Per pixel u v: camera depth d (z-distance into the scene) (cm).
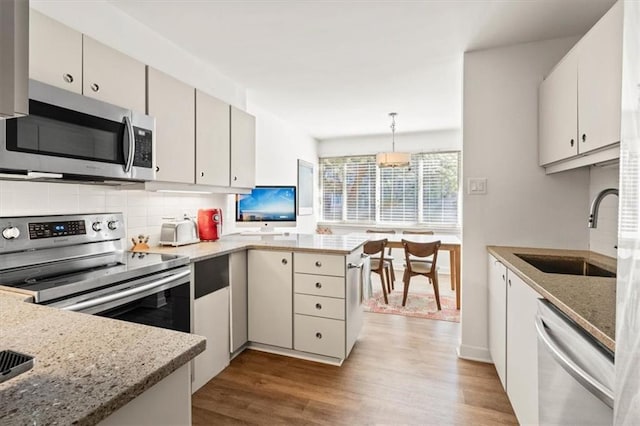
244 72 299
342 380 214
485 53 246
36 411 50
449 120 472
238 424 172
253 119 309
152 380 61
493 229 244
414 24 217
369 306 370
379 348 263
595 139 153
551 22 211
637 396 55
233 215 340
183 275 187
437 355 251
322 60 274
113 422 57
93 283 139
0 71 51
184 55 258
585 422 91
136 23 217
